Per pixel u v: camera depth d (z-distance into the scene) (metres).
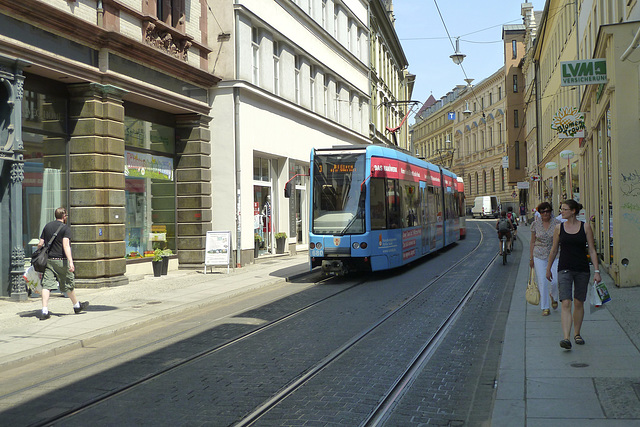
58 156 14.65
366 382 6.84
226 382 6.97
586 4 22.94
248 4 20.98
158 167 18.73
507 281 15.57
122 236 15.63
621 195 12.45
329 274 18.47
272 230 24.33
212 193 20.23
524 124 66.88
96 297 13.70
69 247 11.26
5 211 12.77
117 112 15.37
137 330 10.58
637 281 12.37
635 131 12.35
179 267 19.64
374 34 41.91
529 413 5.42
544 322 9.61
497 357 7.91
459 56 26.02
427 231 21.73
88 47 14.65
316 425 5.48
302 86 26.81
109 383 7.11
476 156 83.50
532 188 58.59
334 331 9.74
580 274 7.77
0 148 12.42
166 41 17.66
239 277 17.48
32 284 11.10
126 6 15.67
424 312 11.27
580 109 21.36
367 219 16.41
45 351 8.61
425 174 22.05
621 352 7.41
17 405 6.36
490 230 44.62
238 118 20.23
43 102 14.18
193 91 19.23
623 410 5.37
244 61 20.64
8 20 12.28
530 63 55.81
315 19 28.73
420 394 6.39
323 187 16.83
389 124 48.59
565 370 6.75
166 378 7.25
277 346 8.78
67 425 5.68
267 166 23.97
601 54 13.78
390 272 18.66
